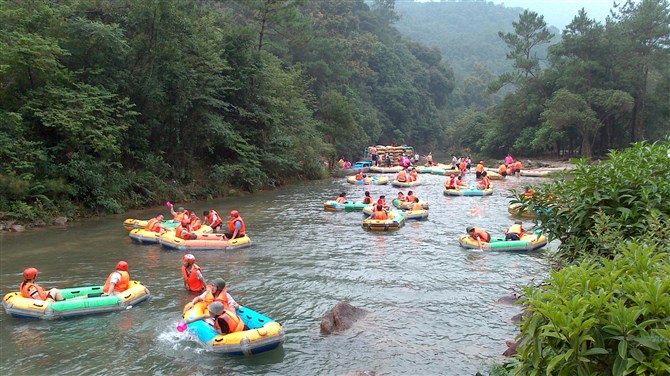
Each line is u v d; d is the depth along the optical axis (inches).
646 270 162.9
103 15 910.4
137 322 367.9
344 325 359.9
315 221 805.9
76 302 377.4
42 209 734.5
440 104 4121.6
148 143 967.0
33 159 735.1
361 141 2383.1
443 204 1005.2
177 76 922.7
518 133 2363.4
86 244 620.4
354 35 3361.2
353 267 521.3
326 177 1616.6
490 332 351.3
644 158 263.6
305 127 1524.4
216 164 1141.7
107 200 820.6
